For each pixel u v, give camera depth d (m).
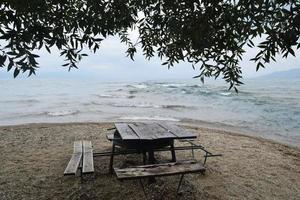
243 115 16.98
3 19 1.62
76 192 4.45
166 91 41.19
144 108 19.80
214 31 2.21
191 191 4.57
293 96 32.06
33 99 27.88
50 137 9.12
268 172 6.14
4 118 15.04
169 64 2.93
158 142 5.11
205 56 2.45
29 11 1.73
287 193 5.03
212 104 22.97
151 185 4.65
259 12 1.94
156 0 2.40
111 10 2.23
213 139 9.34
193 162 4.27
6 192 4.55
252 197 4.72
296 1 1.77
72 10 2.07
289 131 12.43
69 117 15.37
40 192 4.53
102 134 9.63
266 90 46.56
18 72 1.67
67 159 6.43
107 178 5.01
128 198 4.26
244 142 9.22
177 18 2.32
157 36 2.95
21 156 6.77
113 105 21.73
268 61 1.91
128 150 5.55
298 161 7.29
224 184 5.17
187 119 14.92
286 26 1.82
